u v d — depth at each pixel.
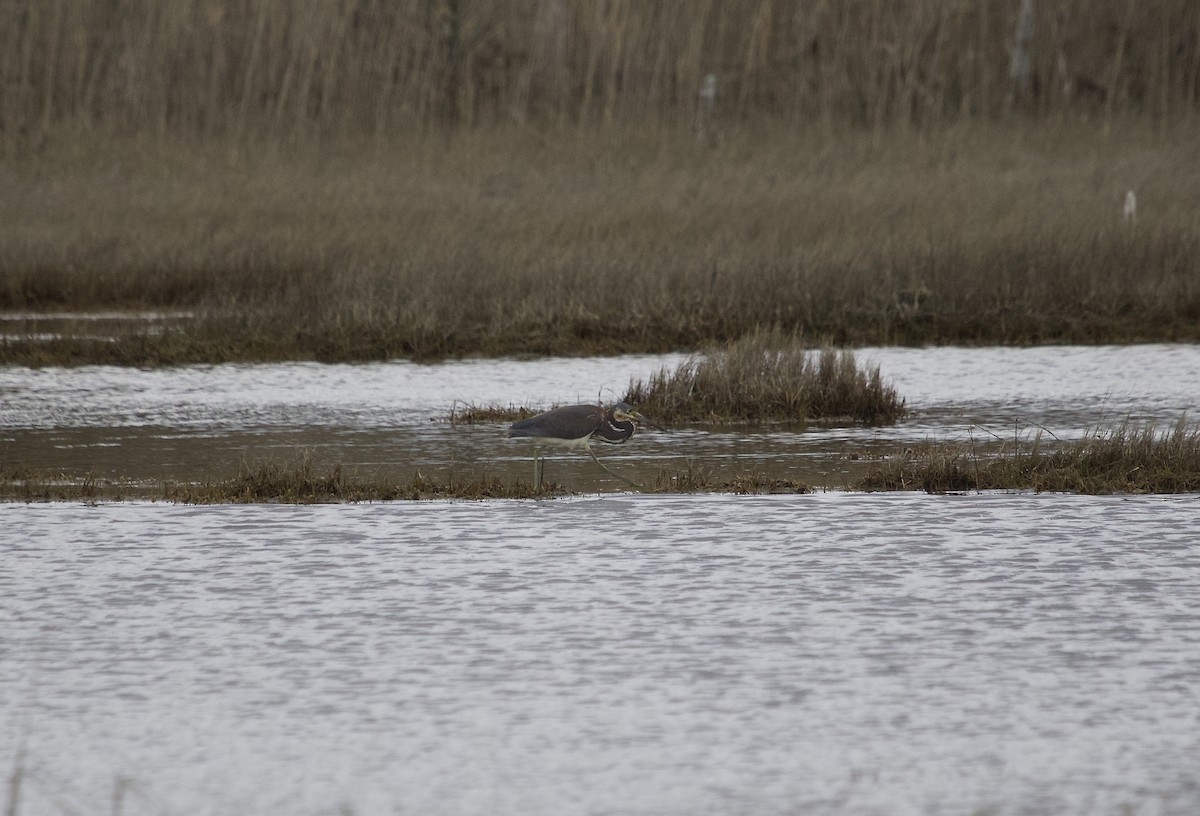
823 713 28.00
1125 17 154.00
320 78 141.75
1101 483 45.31
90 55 144.50
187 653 31.20
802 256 81.50
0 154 122.38
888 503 43.66
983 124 136.25
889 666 30.28
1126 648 31.22
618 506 43.44
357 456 51.25
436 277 79.19
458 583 35.78
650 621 33.03
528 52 153.25
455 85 145.25
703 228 93.38
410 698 28.78
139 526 41.03
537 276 79.62
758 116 140.75
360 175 114.12
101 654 31.16
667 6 142.88
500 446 52.91
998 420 57.59
